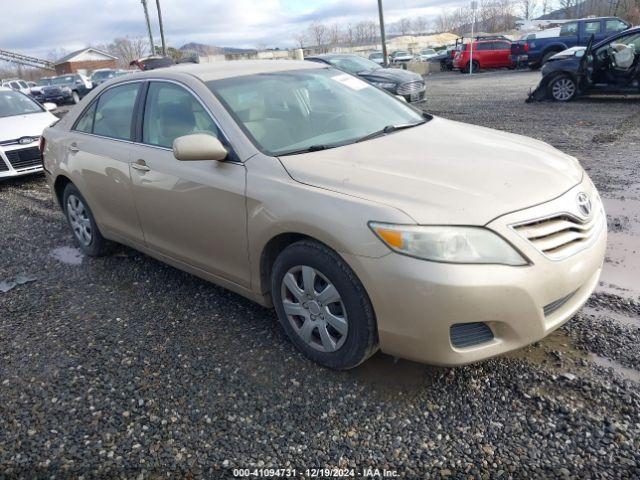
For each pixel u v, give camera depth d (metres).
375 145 3.21
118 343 3.38
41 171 8.46
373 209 2.49
